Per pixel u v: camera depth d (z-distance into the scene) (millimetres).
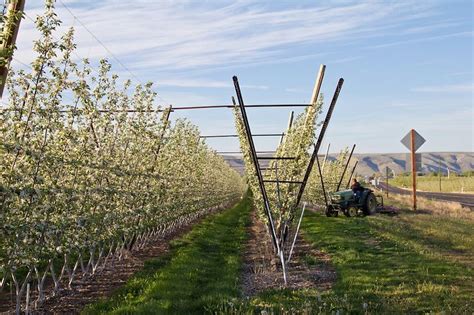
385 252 13617
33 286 10125
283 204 13797
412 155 29109
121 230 11562
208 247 15992
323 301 8422
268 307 8172
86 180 9398
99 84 10102
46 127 7684
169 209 16766
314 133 13406
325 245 15312
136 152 12930
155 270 11852
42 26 7324
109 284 10492
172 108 15383
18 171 7129
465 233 18281
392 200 39469
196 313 8062
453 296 8703
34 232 7305
